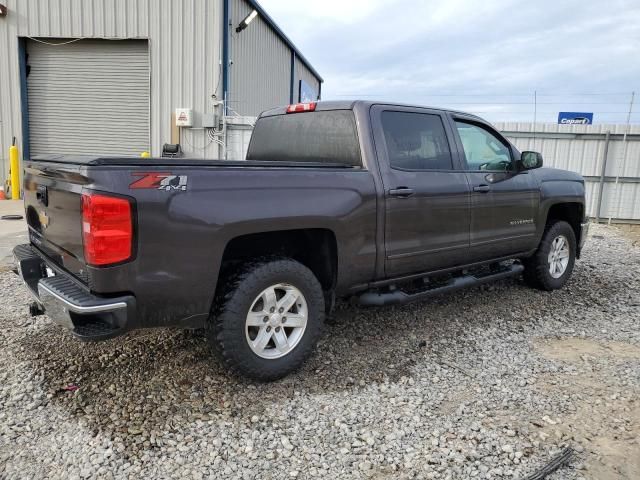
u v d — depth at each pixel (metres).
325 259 3.92
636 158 12.05
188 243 3.09
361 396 3.49
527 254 5.62
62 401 3.32
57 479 2.62
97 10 13.17
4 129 13.77
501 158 5.31
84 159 3.07
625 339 4.60
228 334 3.34
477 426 3.14
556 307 5.47
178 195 3.04
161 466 2.72
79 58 13.62
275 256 3.60
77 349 4.06
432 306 5.38
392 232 4.14
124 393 3.43
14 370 3.70
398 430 3.10
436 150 4.61
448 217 4.55
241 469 2.72
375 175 4.04
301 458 2.83
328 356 4.09
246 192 3.32
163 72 13.30
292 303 3.62
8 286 5.61
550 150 12.36
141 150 13.88
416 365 3.98
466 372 3.87
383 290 4.36
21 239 7.95
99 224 2.81
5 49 13.45
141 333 4.38
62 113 13.90
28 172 3.91
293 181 3.55
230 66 13.91
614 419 3.24
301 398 3.44
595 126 12.05
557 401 3.46
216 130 13.36
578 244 6.33
